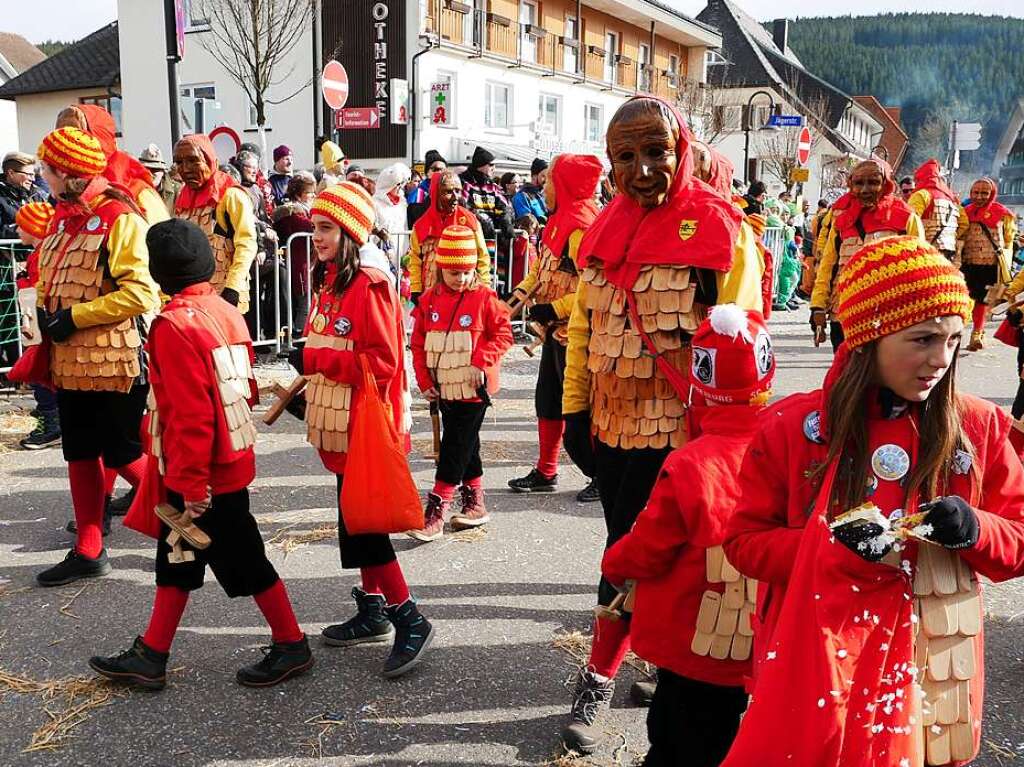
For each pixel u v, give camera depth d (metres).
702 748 2.46
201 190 6.27
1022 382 5.37
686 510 2.29
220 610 3.97
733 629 2.32
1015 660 3.61
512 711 3.20
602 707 3.01
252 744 2.98
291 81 24.92
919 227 6.17
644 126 2.81
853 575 1.76
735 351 2.28
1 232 8.09
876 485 1.83
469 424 4.85
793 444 1.91
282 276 9.08
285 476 5.91
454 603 4.07
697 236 2.84
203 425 3.06
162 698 3.26
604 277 3.12
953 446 1.81
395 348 3.41
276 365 8.88
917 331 1.73
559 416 5.59
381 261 3.50
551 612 3.99
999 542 1.73
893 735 1.75
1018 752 2.97
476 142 26.36
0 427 6.93
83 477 4.20
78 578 4.24
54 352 4.14
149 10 26.95
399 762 2.89
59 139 4.05
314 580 4.30
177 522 3.10
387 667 3.39
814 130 47.88
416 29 23.86
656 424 2.96
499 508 5.42
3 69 38.44
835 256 6.47
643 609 2.47
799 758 1.75
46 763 2.88
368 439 3.33
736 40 50.09
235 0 18.72
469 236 4.75
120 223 4.08
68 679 3.38
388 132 24.39
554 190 5.07
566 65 30.64
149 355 3.12
